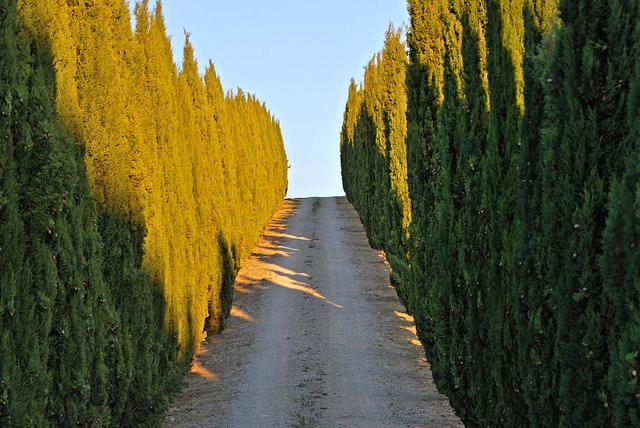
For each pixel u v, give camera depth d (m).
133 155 13.56
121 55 14.16
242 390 17.45
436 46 16.78
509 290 10.16
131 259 12.59
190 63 25.66
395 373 18.70
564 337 7.49
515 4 10.46
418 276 16.36
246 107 45.25
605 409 7.03
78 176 9.38
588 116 7.27
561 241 7.46
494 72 10.64
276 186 69.62
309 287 32.03
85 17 11.95
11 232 7.07
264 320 26.19
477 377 11.54
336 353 20.89
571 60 7.36
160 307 14.56
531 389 8.56
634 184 6.15
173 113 19.58
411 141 17.31
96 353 9.62
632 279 6.14
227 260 25.09
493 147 10.58
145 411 12.97
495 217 10.52
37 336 7.45
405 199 25.86
